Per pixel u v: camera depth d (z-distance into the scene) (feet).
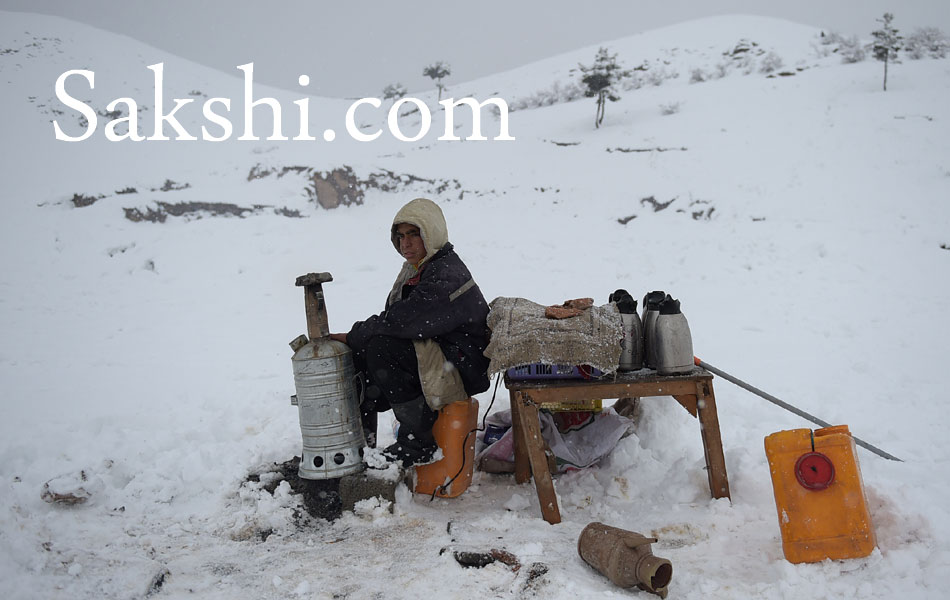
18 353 27.02
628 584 8.45
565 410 13.03
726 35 155.33
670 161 62.75
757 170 57.47
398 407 11.36
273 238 51.80
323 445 11.14
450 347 11.40
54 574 8.60
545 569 8.82
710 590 8.49
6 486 11.00
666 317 10.93
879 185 51.31
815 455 8.84
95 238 52.34
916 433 14.32
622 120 82.48
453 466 11.71
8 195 67.00
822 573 8.64
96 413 17.40
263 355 25.86
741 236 45.19
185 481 11.84
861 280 34.14
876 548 8.80
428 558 9.37
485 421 14.12
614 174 61.82
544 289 37.70
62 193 62.64
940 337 23.84
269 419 15.94
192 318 34.35
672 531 10.21
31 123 108.27
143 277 44.60
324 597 8.41
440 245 11.67
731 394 17.31
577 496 11.68
